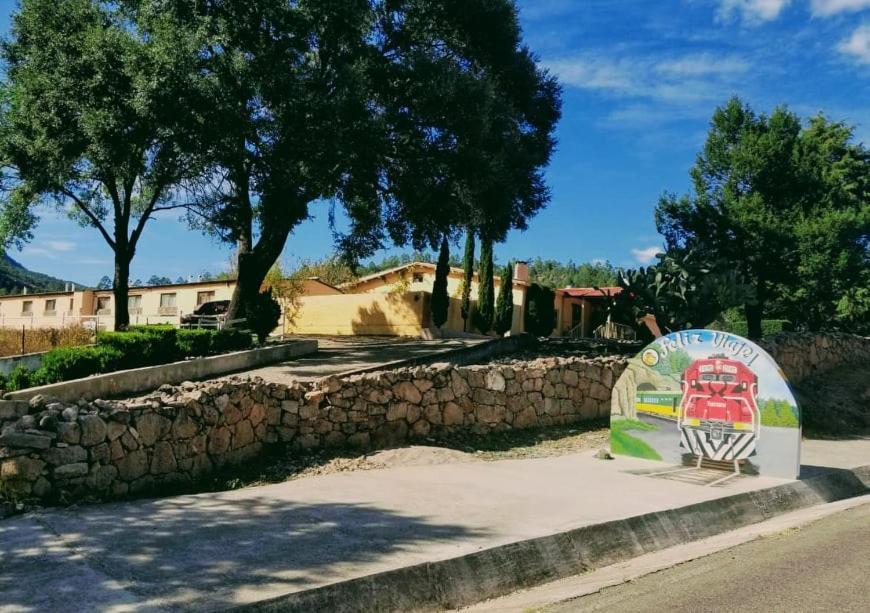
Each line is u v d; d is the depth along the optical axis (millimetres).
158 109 15797
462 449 9820
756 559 5652
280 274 32188
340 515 5977
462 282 34469
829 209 24766
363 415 9414
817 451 11383
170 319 36125
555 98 25891
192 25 16812
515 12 22578
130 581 4176
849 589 4773
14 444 5965
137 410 6965
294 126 17156
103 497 6516
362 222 23156
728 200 25344
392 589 4398
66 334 20312
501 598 4777
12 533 5211
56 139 17266
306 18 17141
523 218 25203
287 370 15539
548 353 19531
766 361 8828
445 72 19250
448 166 20094
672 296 16953
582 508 6555
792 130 25922
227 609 3742
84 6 19812
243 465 8062
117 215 23391
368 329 33469
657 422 9617
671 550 6164
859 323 35656
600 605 4492
